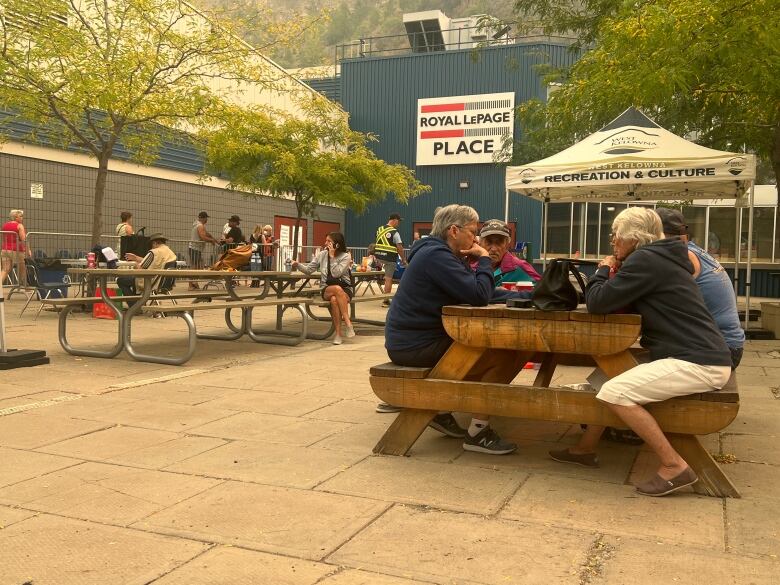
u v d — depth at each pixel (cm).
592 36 1516
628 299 368
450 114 2933
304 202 1898
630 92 966
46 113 1290
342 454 432
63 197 1670
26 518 329
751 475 401
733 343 439
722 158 831
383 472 399
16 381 639
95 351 788
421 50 3362
